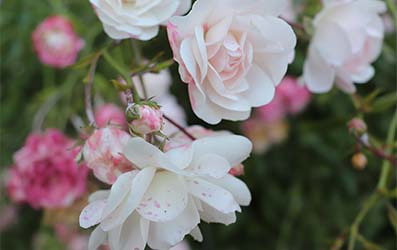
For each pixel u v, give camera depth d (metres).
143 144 0.44
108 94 0.78
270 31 0.47
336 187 0.95
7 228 0.93
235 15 0.47
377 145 0.65
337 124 0.82
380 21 0.59
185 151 0.45
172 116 0.75
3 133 0.88
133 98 0.47
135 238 0.45
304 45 0.84
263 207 0.95
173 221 0.45
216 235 0.96
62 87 0.79
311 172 0.94
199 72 0.47
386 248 0.95
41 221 0.87
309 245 0.95
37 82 0.92
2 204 0.87
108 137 0.47
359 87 0.92
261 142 0.89
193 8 0.46
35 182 0.71
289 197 0.94
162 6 0.49
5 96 0.94
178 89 0.88
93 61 0.54
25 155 0.71
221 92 0.47
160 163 0.44
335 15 0.58
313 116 0.94
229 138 0.47
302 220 0.94
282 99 0.85
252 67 0.49
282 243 0.91
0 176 0.86
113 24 0.49
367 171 0.93
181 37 0.46
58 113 0.81
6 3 0.86
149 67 0.54
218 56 0.47
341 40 0.57
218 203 0.45
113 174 0.47
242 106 0.48
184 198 0.44
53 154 0.70
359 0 0.58
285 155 0.94
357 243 0.92
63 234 0.79
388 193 0.63
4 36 0.88
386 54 0.79
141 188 0.44
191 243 0.94
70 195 0.71
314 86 0.59
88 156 0.47
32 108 0.83
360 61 0.60
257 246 0.97
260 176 0.93
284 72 0.48
